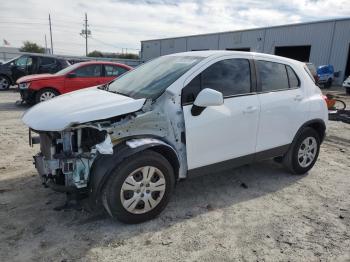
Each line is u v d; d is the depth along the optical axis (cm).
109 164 315
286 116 456
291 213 385
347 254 310
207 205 395
